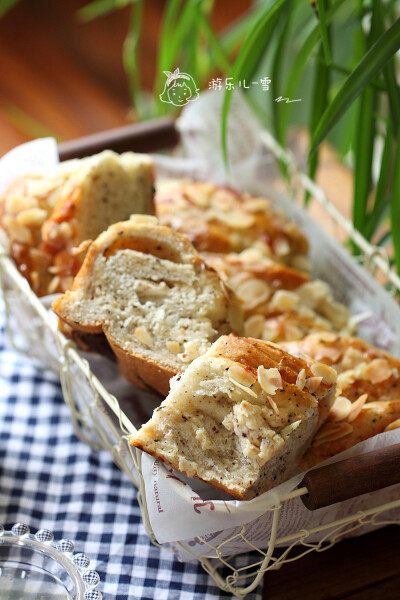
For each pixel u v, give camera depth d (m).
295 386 0.53
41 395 0.69
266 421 0.52
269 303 0.66
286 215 0.75
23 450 0.65
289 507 0.54
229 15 1.27
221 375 0.52
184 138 0.77
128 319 0.57
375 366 0.61
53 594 0.54
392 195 0.61
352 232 0.70
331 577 0.58
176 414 0.53
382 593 0.58
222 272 0.64
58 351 0.63
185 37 0.84
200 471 0.52
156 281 0.58
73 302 0.57
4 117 1.06
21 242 0.64
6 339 0.73
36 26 1.25
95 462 0.65
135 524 0.61
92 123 1.09
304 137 0.90
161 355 0.56
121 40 1.24
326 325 0.66
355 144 0.68
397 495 0.57
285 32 0.64
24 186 0.66
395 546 0.60
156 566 0.59
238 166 0.77
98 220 0.64
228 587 0.56
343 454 0.55
